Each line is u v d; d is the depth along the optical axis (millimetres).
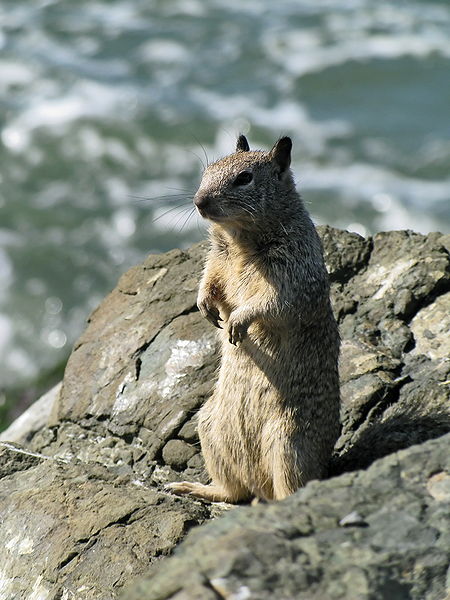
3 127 37500
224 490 10711
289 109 39094
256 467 10281
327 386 10133
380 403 11344
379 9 50281
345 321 12672
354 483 7340
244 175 10305
